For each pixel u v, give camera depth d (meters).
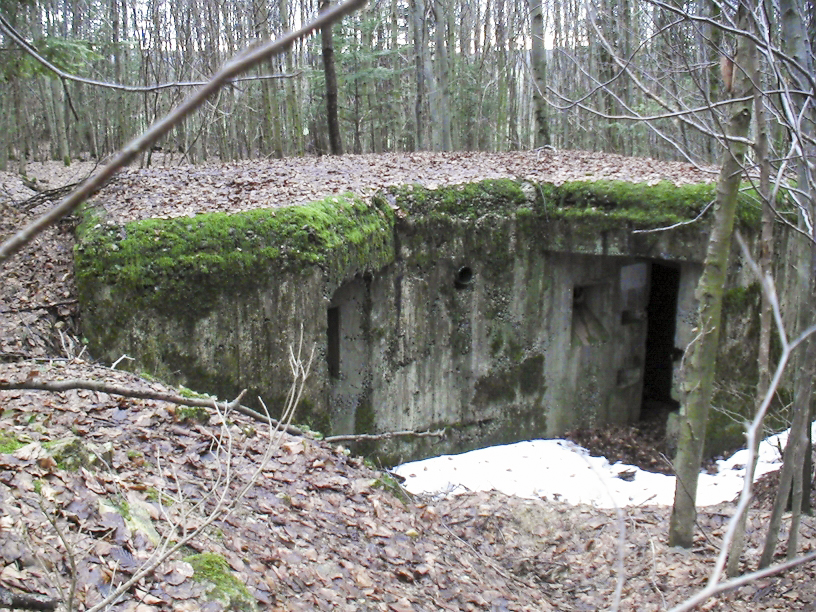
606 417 13.05
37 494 4.27
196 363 8.91
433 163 14.16
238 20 20.75
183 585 4.11
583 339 12.77
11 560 3.67
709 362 7.07
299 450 6.86
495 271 11.81
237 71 1.00
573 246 11.91
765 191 5.82
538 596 6.88
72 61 9.20
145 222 9.00
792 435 6.34
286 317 9.21
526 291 12.09
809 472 8.32
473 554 7.12
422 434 6.01
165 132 1.07
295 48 20.55
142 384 6.83
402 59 29.17
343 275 9.60
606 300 12.91
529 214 11.95
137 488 4.91
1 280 8.94
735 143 6.41
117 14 21.22
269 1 20.62
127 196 10.45
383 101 30.64
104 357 8.63
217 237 8.98
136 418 6.13
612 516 9.05
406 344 11.20
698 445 7.35
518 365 12.18
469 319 11.70
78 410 5.93
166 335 8.80
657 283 14.05
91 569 3.88
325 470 6.84
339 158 15.70
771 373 11.44
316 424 9.43
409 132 29.86
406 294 11.12
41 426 5.32
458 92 26.97
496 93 30.20
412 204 11.16
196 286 8.86
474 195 11.60
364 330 10.78
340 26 21.53
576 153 16.17
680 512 7.62
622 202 11.55
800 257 6.65
